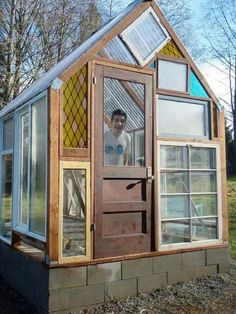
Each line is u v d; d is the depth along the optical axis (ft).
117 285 17.99
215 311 16.66
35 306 17.53
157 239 19.44
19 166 20.95
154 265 19.20
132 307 17.07
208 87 22.18
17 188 21.02
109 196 18.24
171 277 19.75
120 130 18.86
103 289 17.58
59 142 16.93
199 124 21.80
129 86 19.33
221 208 22.02
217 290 19.02
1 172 23.89
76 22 74.38
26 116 20.21
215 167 22.12
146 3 20.27
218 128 22.38
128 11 20.12
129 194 18.85
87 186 17.58
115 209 18.26
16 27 66.08
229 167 100.07
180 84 21.15
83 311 16.79
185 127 21.24
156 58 20.36
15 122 21.31
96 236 17.66
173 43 21.18
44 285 16.67
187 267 20.34
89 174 17.67
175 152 20.72
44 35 70.28
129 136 19.15
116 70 18.89
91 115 17.97
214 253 21.43
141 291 18.69
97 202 17.83
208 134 22.04
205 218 21.48
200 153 21.71
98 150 18.03
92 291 17.28
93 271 17.35
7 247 21.72
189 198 20.90
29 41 67.46
